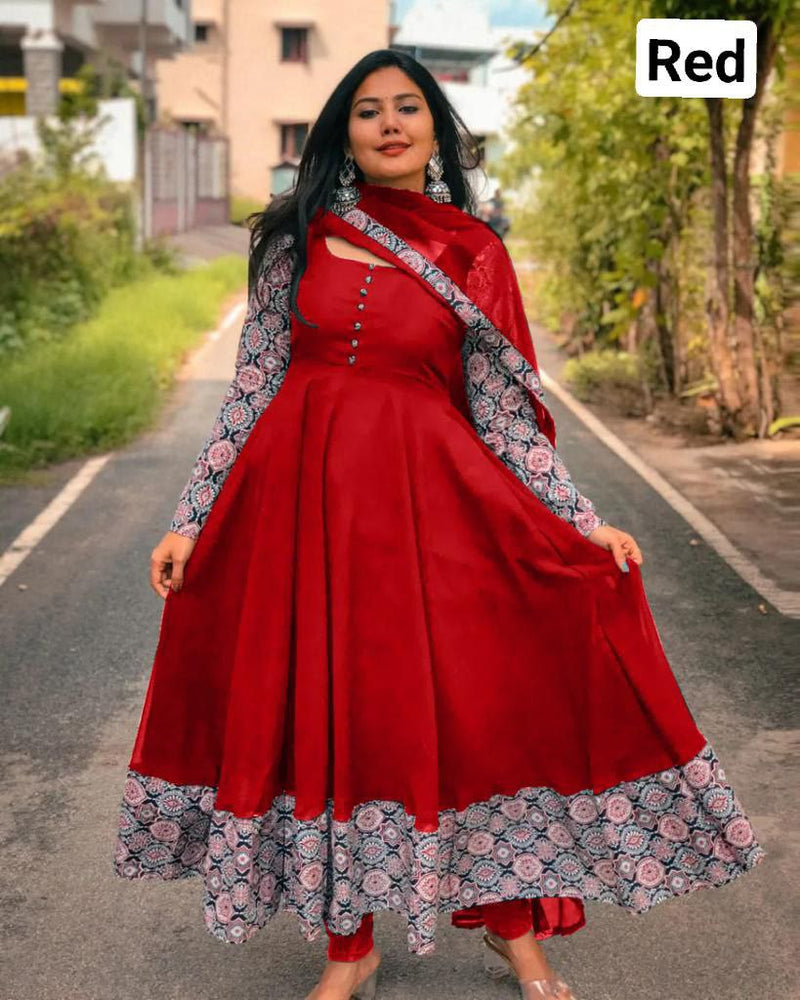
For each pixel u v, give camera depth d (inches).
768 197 400.8
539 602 107.5
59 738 177.6
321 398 106.6
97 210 758.5
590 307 548.7
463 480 106.1
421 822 104.4
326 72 1663.4
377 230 107.3
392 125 107.0
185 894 135.6
